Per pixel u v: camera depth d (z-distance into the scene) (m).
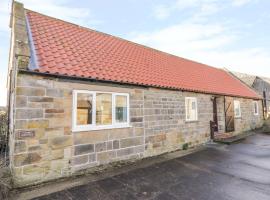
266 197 4.84
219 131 14.24
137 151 7.79
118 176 6.05
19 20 6.18
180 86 10.05
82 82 6.36
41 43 6.91
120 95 7.46
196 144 10.95
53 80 5.73
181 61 15.01
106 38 11.03
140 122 8.02
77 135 6.07
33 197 4.53
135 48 12.27
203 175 6.33
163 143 8.99
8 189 4.67
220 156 8.77
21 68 5.09
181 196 4.82
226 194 4.98
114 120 7.15
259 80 23.33
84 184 5.36
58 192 4.82
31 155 5.15
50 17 9.08
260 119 20.17
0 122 10.62
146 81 8.44
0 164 6.53
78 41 8.71
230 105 14.73
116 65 8.51
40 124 5.36
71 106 6.04
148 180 5.79
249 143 11.95
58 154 5.63
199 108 11.48
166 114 9.26
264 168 7.15
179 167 7.09
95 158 6.44
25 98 5.18
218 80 16.02
